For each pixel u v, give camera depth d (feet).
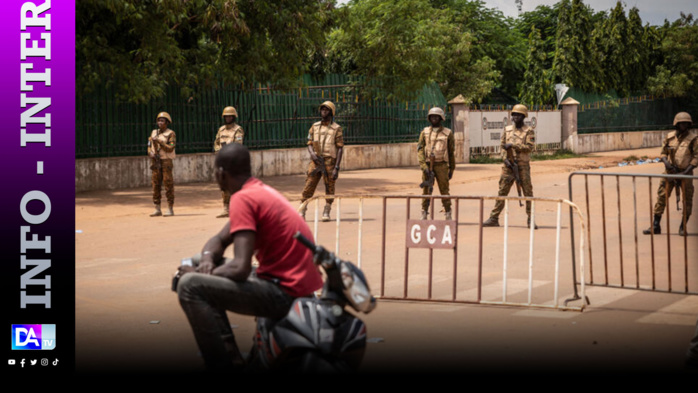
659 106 156.35
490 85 132.16
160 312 21.66
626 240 34.63
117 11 53.26
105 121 64.49
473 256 30.81
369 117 92.99
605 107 140.15
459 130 97.86
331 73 96.32
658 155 120.88
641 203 49.90
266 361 13.67
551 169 89.81
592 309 21.81
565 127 123.34
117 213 47.42
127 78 61.11
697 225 39.27
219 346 14.37
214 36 61.62
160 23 58.70
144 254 32.04
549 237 35.68
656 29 158.40
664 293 24.00
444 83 130.72
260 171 78.07
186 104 72.08
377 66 91.09
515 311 21.61
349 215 45.09
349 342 12.93
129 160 65.82
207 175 73.31
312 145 41.63
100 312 21.72
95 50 59.06
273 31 67.26
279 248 14.23
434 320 20.52
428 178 41.16
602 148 135.95
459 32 130.72
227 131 44.57
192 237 37.09
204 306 14.19
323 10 69.00
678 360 16.69
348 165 88.48
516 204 50.37
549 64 150.30
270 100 80.79
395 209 48.32
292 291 14.17
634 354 17.17
